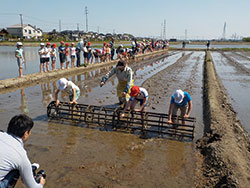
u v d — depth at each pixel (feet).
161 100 31.50
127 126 21.34
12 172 7.95
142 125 20.75
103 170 15.10
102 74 52.06
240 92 38.34
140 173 14.92
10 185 7.98
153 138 20.24
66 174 14.49
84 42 57.16
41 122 22.67
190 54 126.82
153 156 17.15
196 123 23.63
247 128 22.93
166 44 156.35
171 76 51.31
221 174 13.99
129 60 74.38
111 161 16.25
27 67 59.00
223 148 16.47
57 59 77.51
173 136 20.72
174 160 16.65
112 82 43.14
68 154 16.96
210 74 50.01
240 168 14.23
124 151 17.75
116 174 14.71
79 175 14.44
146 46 106.52
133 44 85.15
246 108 29.53
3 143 7.71
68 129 21.40
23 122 8.25
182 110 21.57
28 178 8.18
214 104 27.40
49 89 36.37
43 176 9.66
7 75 46.91
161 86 40.42
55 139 19.27
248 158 16.19
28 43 179.11
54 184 13.47
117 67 24.52
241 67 70.95
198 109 28.25
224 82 46.65
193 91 37.70
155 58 95.25
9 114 24.47
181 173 15.05
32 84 39.47
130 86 24.03
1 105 27.45
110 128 22.02
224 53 137.59
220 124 21.29
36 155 16.58
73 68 53.06
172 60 89.86
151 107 28.17
